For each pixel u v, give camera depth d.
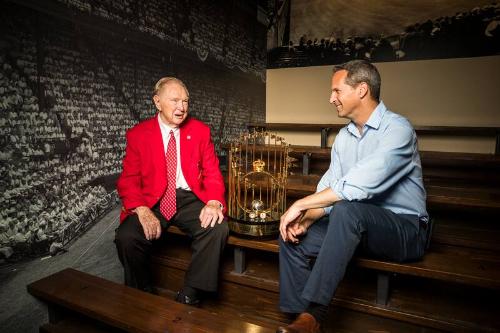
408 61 3.49
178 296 1.72
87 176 1.88
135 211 1.79
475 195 1.99
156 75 2.37
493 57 3.20
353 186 1.37
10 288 1.53
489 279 1.27
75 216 1.82
